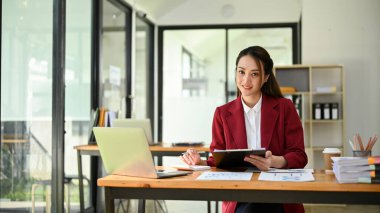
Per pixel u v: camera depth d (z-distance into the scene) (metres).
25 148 4.53
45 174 4.69
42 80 4.66
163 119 8.63
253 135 2.71
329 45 6.80
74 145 5.41
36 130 4.61
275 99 2.72
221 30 8.45
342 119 6.53
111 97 6.50
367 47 6.75
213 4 8.37
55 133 4.71
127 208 5.70
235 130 2.70
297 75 6.84
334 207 5.97
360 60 6.76
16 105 4.45
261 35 8.34
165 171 2.43
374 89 6.77
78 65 5.52
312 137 6.79
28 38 4.54
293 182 2.05
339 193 2.01
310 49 6.82
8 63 4.38
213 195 2.12
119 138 2.28
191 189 2.14
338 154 2.56
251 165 2.52
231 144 2.69
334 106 6.55
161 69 8.59
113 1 6.52
